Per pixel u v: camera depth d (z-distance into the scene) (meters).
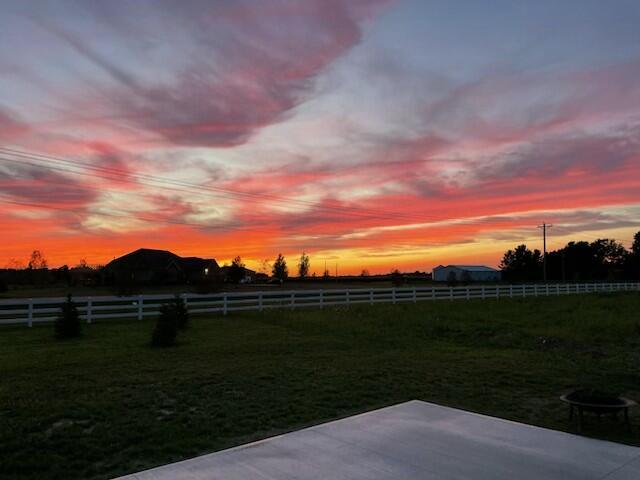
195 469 4.96
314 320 19.56
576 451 5.54
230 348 13.10
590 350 13.72
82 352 12.20
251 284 59.03
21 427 6.18
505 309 25.28
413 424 6.54
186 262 63.12
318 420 6.81
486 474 4.86
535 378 9.79
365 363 11.20
